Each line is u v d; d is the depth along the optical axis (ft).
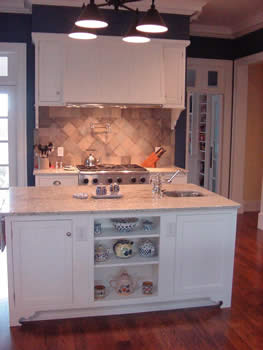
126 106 16.74
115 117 18.11
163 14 16.48
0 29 16.87
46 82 15.81
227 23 19.77
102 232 10.44
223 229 10.64
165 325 9.98
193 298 10.76
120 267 11.12
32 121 17.56
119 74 16.16
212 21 19.43
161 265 10.40
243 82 21.21
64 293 9.96
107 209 9.77
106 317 10.31
